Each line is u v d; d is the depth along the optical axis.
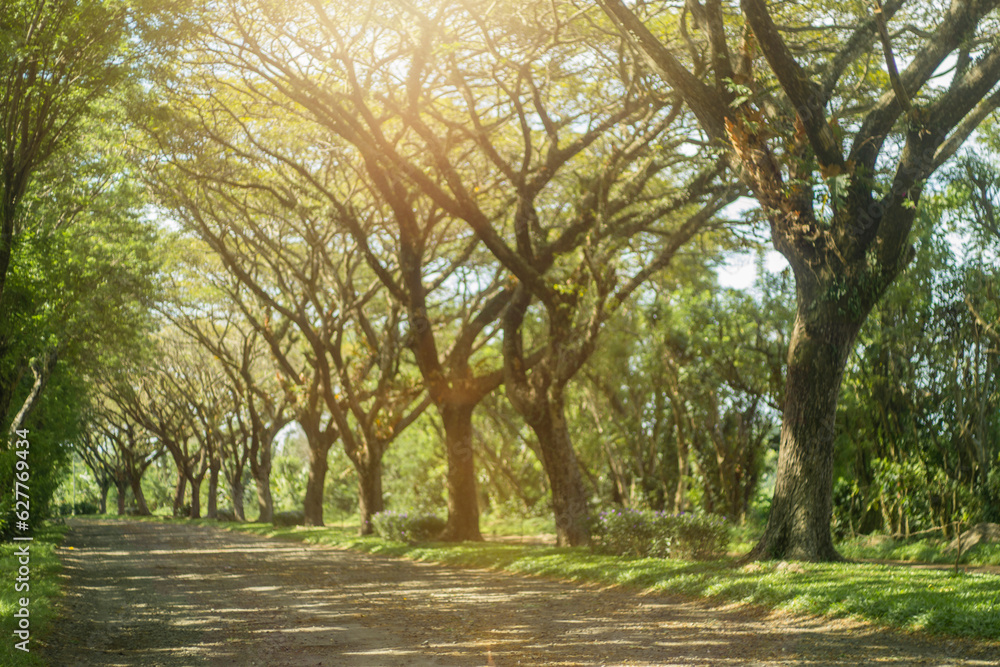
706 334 23.27
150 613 12.12
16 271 18.28
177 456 55.81
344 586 15.45
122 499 70.25
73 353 22.78
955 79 13.64
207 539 32.41
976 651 7.63
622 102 20.45
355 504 65.38
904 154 13.40
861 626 9.06
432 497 48.38
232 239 28.33
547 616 11.20
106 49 15.02
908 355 17.84
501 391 38.25
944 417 17.56
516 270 19.52
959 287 16.50
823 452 13.88
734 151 14.03
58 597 13.48
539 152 21.86
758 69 15.92
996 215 16.11
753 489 25.39
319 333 32.72
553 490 20.69
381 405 28.66
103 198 23.28
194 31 16.14
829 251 13.62
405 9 16.78
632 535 17.31
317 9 16.66
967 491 17.08
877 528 20.59
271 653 8.95
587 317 24.16
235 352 44.19
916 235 16.55
